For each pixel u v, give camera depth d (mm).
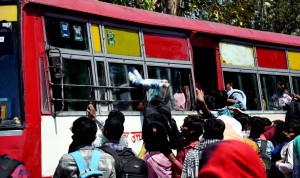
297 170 6316
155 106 6629
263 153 7562
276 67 12062
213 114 7316
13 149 6465
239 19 17500
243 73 11023
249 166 1622
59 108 6969
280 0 24516
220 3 17219
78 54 7410
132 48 8414
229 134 6289
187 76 9469
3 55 6738
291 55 12664
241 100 9945
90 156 4551
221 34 10422
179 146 6410
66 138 6980
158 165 5895
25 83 6641
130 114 8078
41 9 6992
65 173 4488
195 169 5371
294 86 12562
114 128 5246
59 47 7148
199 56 10570
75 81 7281
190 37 9680
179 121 9000
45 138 6699
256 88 11297
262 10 22953
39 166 6570
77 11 7426
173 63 9195
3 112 6621
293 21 24672
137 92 8305
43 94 6789
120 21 8258
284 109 12094
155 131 5918
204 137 5508
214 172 1619
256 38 11430
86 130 4617
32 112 6621
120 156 5117
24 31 6750
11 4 6828
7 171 3904
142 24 8648
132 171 4938
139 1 13500
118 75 8039
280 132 7562
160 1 15070
